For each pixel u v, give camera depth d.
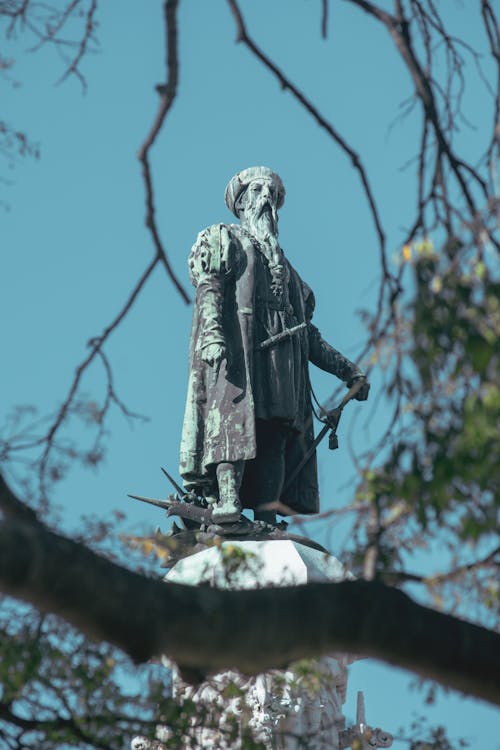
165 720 25.47
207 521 35.19
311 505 36.94
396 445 20.69
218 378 35.88
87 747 24.88
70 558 17.84
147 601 18.17
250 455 34.97
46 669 25.22
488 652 18.94
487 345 19.16
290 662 19.05
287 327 36.72
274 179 38.41
